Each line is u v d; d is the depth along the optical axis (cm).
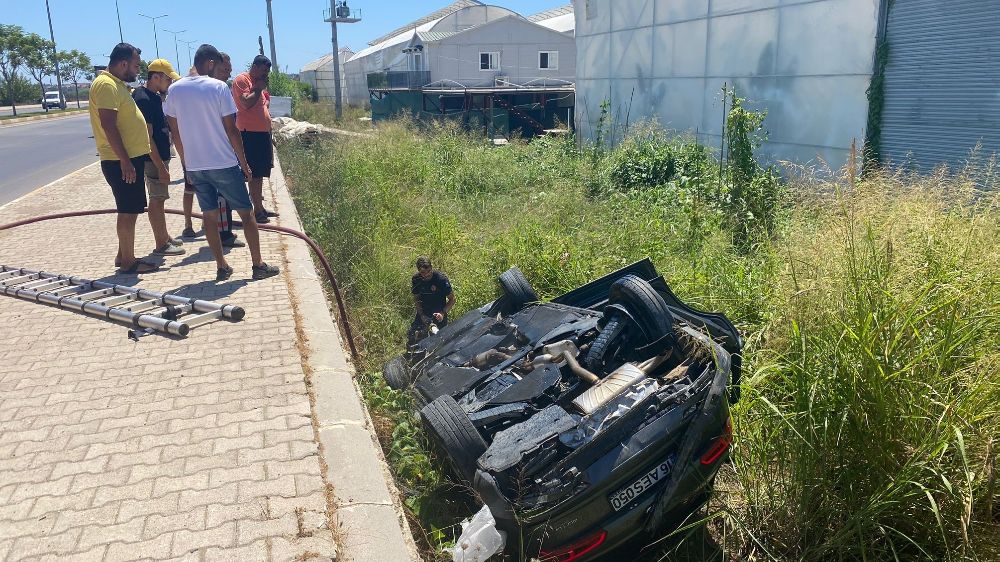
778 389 399
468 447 381
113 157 672
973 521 322
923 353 330
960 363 346
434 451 428
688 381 398
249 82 922
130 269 716
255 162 943
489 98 2839
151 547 307
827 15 1071
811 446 353
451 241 881
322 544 312
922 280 379
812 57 1112
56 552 304
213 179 648
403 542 325
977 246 422
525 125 2836
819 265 414
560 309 519
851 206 443
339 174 1241
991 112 853
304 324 571
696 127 1430
